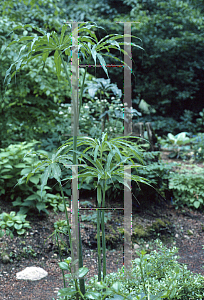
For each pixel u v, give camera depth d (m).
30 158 3.39
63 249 3.00
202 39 8.61
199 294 1.85
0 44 3.76
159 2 8.72
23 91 4.03
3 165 3.42
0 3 4.23
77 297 1.60
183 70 9.21
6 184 3.52
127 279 1.81
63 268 1.50
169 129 8.67
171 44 8.48
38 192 3.28
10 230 3.01
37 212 3.41
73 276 1.52
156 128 8.52
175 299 1.79
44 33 1.57
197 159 5.95
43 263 2.83
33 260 2.84
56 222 3.21
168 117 9.42
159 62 9.01
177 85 9.47
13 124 4.22
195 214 3.96
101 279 1.90
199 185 4.10
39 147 4.25
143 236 3.32
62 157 1.57
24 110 4.28
